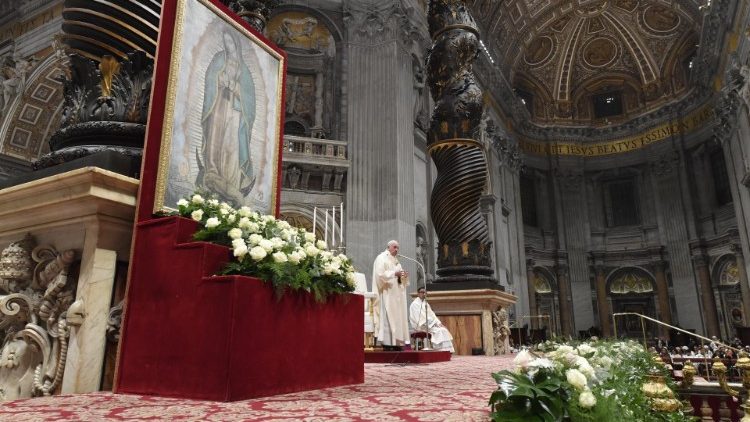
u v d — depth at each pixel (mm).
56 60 14445
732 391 2988
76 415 1889
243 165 3816
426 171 15703
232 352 2299
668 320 23547
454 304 8180
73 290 2822
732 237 21594
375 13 14727
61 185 2859
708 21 18297
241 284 2400
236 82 3824
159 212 2971
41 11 15227
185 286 2531
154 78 3150
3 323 2859
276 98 4293
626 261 25297
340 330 3121
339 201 13336
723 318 22000
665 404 2100
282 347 2609
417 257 14297
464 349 7988
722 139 19906
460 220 8406
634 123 26422
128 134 3406
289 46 14695
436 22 9141
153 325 2588
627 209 26172
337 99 14250
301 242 3244
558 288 25375
